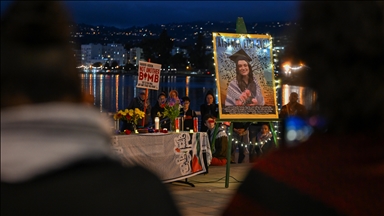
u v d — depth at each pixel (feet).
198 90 180.75
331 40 4.61
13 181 3.51
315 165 4.42
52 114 3.64
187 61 465.47
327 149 4.50
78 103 3.81
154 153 26.21
